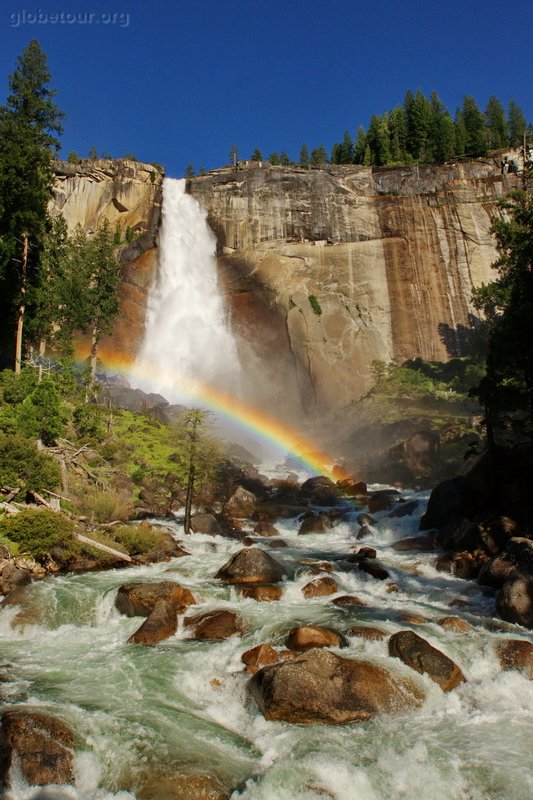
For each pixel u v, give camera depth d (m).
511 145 91.50
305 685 11.13
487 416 27.67
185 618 15.84
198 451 29.39
